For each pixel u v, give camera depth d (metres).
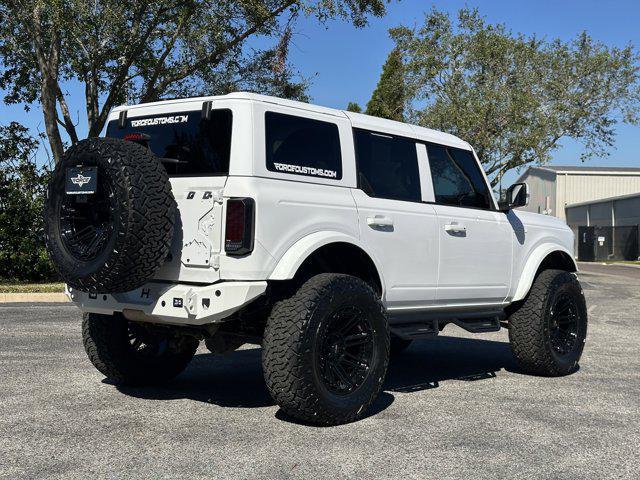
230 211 4.70
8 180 18.42
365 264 5.55
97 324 5.81
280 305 4.80
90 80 19.62
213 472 3.89
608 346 9.09
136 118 5.59
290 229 4.90
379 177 5.77
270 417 5.11
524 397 5.95
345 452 4.29
